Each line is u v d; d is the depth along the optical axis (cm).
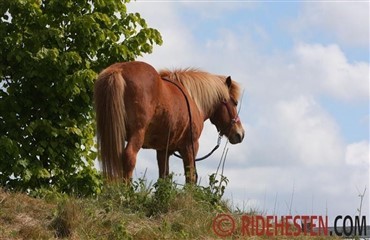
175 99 1127
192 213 1041
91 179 1277
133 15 1349
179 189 1097
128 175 1036
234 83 1338
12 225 926
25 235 898
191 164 1182
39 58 1255
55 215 958
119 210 1014
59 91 1262
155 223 1009
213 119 1330
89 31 1284
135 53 1341
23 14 1284
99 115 1030
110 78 1033
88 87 1292
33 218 956
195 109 1192
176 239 962
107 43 1323
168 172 1194
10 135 1249
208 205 1090
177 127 1134
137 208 1043
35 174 1218
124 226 944
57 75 1265
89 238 914
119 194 1039
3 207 973
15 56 1248
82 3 1320
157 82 1081
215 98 1286
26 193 1197
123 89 1038
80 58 1259
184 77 1223
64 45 1291
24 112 1284
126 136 1057
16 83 1282
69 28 1291
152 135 1109
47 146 1262
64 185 1270
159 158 1188
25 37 1280
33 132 1271
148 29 1335
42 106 1285
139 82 1052
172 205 1052
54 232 922
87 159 1314
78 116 1305
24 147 1243
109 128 1020
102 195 1049
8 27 1283
